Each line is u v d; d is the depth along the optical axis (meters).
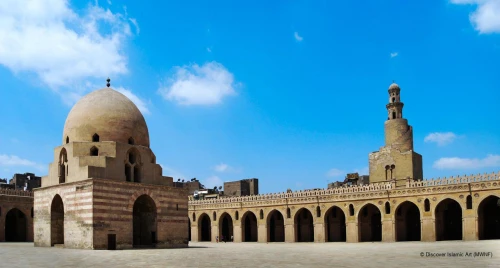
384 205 70.94
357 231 73.31
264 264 31.22
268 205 83.88
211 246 63.56
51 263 31.81
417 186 68.19
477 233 61.84
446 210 72.94
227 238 93.06
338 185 91.50
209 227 96.62
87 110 55.38
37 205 56.59
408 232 75.50
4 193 72.75
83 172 50.75
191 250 49.97
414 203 68.00
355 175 87.31
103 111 55.44
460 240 67.06
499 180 60.66
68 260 34.41
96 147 53.41
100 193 49.84
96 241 48.72
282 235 87.94
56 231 54.62
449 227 72.56
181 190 59.47
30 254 40.50
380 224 78.81
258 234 84.56
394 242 67.38
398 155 78.94
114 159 53.09
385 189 70.94
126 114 56.84
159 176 58.19
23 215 77.25
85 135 54.47
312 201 78.75
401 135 79.69
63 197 52.53
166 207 57.19
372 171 82.06
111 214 50.59
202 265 30.59
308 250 49.28
